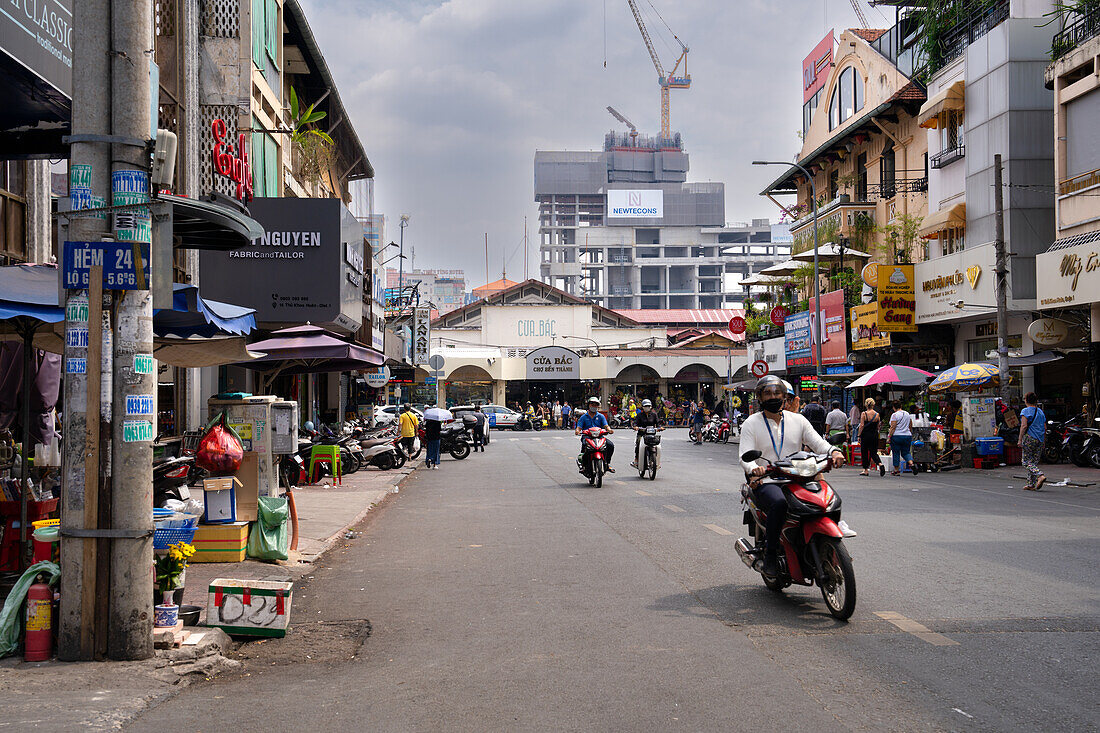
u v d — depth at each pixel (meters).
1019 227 25.59
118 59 5.96
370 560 10.20
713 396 66.62
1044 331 23.50
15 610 5.90
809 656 5.91
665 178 187.88
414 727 4.68
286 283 19.03
